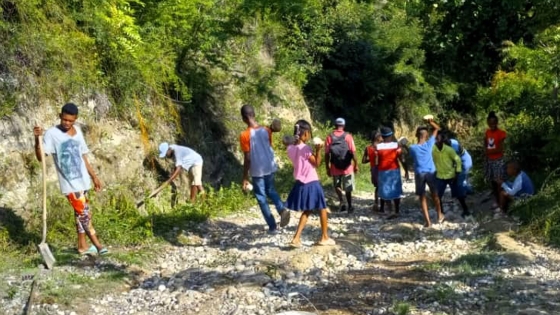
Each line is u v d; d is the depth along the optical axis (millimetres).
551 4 13359
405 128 26953
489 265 8398
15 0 10000
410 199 14086
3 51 9727
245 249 9547
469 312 6738
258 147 10242
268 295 7445
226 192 13203
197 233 10711
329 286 7770
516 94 15062
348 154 13320
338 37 24281
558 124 12758
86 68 10977
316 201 9203
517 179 10969
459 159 11516
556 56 12031
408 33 25484
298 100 21031
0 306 6922
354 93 25312
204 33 13883
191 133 13805
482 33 15906
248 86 16781
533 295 7152
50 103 10281
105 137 11117
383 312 6793
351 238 10016
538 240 9344
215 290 7609
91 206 10047
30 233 9133
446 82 26562
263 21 17172
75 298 7309
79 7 11328
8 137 9469
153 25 12977
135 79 11812
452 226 11125
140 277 8297
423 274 8203
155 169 12180
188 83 14078
